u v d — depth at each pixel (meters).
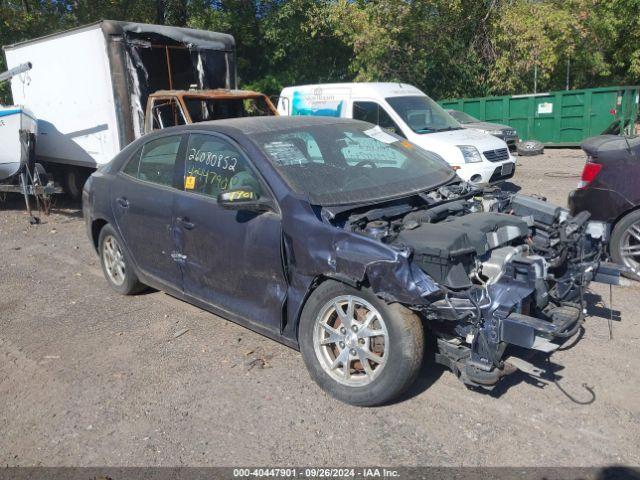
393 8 18.45
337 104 10.89
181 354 4.68
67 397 4.12
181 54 10.95
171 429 3.69
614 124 13.80
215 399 3.99
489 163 9.91
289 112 11.72
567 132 17.22
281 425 3.66
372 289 3.52
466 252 3.63
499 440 3.41
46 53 10.82
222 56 11.41
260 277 4.21
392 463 3.26
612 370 4.11
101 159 10.29
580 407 3.70
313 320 3.88
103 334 5.12
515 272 3.69
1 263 7.62
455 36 20.03
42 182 10.57
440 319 3.46
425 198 4.50
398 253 3.43
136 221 5.30
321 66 21.92
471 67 20.23
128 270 5.77
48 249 8.26
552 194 10.20
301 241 3.87
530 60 18.56
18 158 10.19
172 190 4.92
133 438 3.61
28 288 6.51
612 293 5.47
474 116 18.75
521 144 16.50
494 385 3.59
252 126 4.72
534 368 3.61
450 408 3.74
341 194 4.17
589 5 19.95
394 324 3.51
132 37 9.78
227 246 4.39
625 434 3.42
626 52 22.72
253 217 4.20
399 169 4.79
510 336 3.36
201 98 9.72
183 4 20.75
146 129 9.86
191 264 4.78
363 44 18.81
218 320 5.31
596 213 5.75
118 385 4.24
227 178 4.48
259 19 21.22
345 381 3.80
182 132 5.01
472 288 3.54
